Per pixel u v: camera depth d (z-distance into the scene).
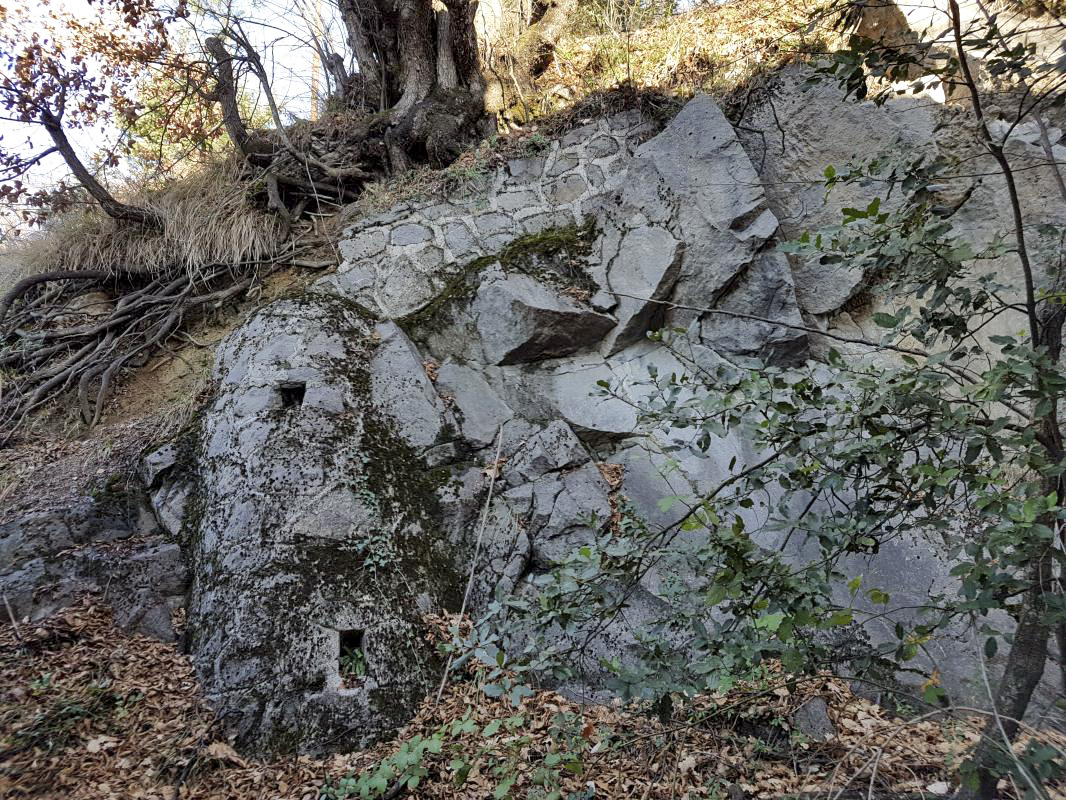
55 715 3.47
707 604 2.21
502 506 4.64
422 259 5.90
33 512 4.46
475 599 4.32
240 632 3.81
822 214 5.26
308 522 4.15
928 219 2.40
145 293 6.09
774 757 3.39
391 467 4.59
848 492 4.27
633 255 5.45
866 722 3.49
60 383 5.63
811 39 5.52
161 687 3.75
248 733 3.58
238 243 6.21
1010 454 2.90
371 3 7.53
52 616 3.93
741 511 4.53
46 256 6.31
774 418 2.39
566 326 5.32
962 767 2.15
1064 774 1.91
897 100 5.09
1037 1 2.56
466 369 5.30
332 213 6.79
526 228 5.96
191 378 5.60
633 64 6.38
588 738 2.96
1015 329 4.32
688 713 3.48
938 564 4.11
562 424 5.01
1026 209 4.54
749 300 5.19
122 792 3.22
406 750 3.09
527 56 6.78
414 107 6.90
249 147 6.77
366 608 3.99
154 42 6.60
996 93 4.68
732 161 5.32
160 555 4.31
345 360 4.91
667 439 4.98
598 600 2.59
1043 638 2.34
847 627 3.96
